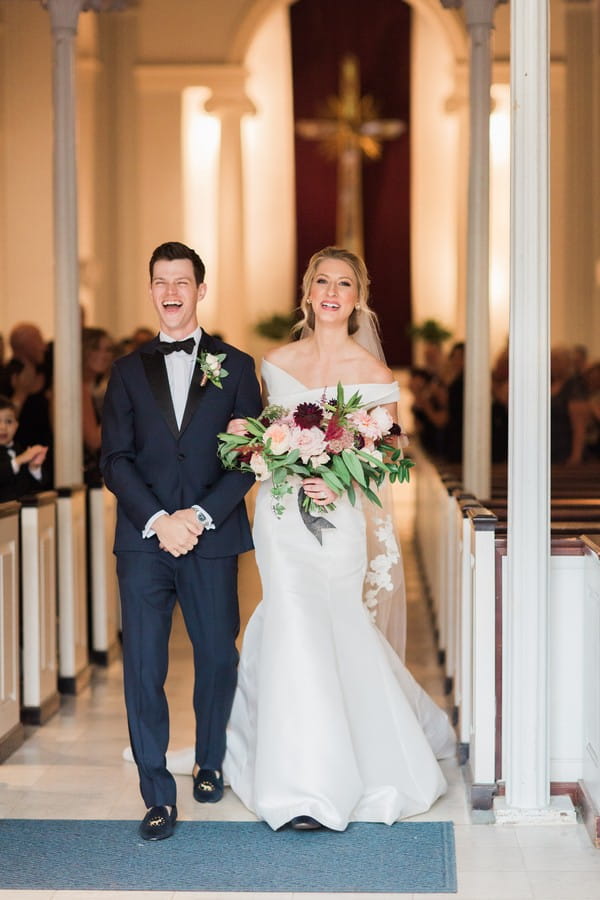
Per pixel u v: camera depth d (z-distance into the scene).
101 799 4.46
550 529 4.37
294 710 4.09
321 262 4.37
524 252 4.09
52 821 4.21
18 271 12.99
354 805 4.12
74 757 4.98
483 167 6.83
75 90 6.62
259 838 4.03
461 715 4.83
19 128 12.91
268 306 17.09
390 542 4.60
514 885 3.65
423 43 16.84
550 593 4.31
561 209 13.54
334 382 4.34
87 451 8.26
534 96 4.07
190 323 4.23
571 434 10.34
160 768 4.08
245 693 4.47
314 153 16.80
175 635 7.60
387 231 16.94
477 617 4.24
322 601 4.20
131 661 4.11
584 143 13.48
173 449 4.16
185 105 15.50
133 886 3.64
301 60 16.72
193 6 14.21
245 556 10.70
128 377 4.21
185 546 4.07
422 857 3.86
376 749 4.26
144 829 4.03
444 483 6.52
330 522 4.21
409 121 16.80
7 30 12.81
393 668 4.58
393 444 4.31
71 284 6.59
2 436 5.54
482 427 6.93
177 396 4.21
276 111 16.95
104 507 6.61
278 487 4.07
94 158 13.99
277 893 3.58
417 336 16.12
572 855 3.89
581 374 10.70
